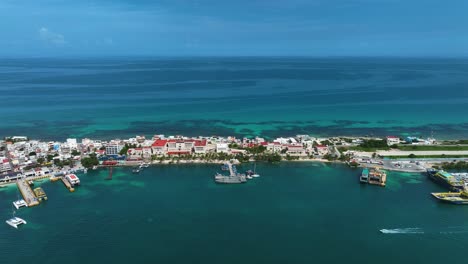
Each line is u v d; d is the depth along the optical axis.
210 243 149.88
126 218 170.50
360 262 137.88
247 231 159.50
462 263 137.75
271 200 192.12
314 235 156.38
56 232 157.50
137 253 142.50
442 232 159.62
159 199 192.38
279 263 136.88
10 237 153.12
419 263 137.50
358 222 168.00
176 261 137.62
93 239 152.25
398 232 159.25
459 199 188.38
